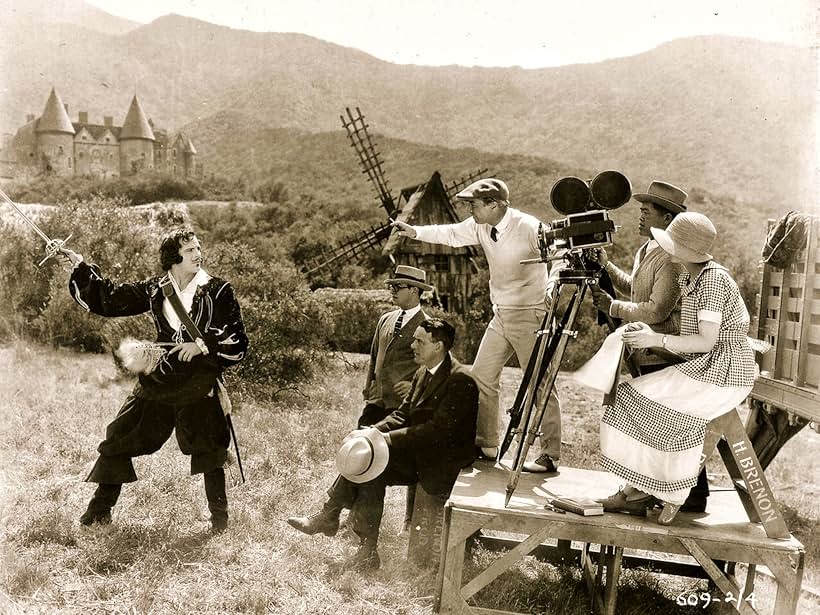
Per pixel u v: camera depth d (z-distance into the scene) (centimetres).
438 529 420
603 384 332
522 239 441
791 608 322
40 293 1358
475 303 2145
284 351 1010
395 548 451
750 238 3912
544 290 454
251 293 1062
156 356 425
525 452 349
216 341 435
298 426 831
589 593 412
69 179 5366
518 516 341
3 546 398
